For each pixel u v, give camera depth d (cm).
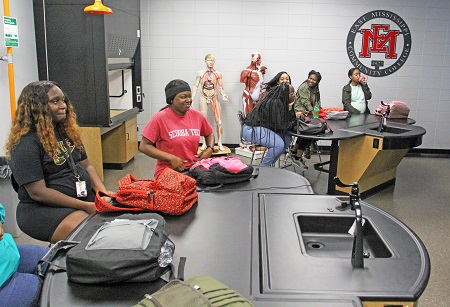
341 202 205
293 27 667
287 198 216
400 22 664
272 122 429
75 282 133
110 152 572
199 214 195
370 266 145
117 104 599
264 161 442
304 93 569
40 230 224
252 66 648
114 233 141
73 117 248
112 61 540
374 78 683
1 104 358
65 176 234
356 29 667
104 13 423
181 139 285
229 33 670
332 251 179
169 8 662
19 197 231
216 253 155
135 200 189
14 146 219
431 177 560
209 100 646
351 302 123
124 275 129
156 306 107
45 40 439
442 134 697
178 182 196
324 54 676
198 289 115
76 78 454
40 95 220
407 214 419
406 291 129
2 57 350
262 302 123
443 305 261
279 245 161
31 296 168
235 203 210
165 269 138
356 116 558
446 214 420
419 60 676
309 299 125
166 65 681
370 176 465
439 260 320
